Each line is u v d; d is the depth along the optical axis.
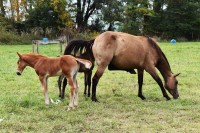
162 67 10.19
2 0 48.09
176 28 51.47
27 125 7.28
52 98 10.03
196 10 51.62
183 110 8.74
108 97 10.43
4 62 19.53
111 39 9.57
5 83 12.73
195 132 6.93
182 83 12.78
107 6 49.75
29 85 12.36
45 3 46.22
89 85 10.32
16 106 8.74
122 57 9.66
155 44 10.10
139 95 10.27
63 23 46.97
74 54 9.97
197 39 51.78
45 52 25.19
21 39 40.75
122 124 7.46
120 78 14.14
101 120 7.77
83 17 52.47
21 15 47.38
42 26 46.69
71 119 7.70
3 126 7.26
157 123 7.50
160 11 52.66
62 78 10.16
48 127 7.22
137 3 50.81
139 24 49.97
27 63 8.96
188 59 20.83
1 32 39.97
